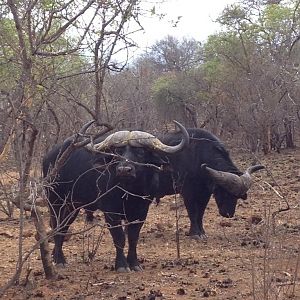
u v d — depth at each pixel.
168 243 10.63
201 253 9.73
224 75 29.94
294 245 9.51
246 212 13.43
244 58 29.73
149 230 11.80
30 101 6.58
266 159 24.67
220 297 7.03
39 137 8.20
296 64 26.61
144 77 26.25
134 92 20.53
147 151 8.22
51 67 7.45
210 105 30.77
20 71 6.57
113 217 8.29
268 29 29.83
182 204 14.41
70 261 9.19
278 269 7.64
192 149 11.23
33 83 6.29
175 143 11.12
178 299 7.01
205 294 7.12
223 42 31.03
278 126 27.11
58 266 8.77
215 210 14.06
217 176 10.82
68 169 8.65
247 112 26.64
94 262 9.05
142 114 20.48
